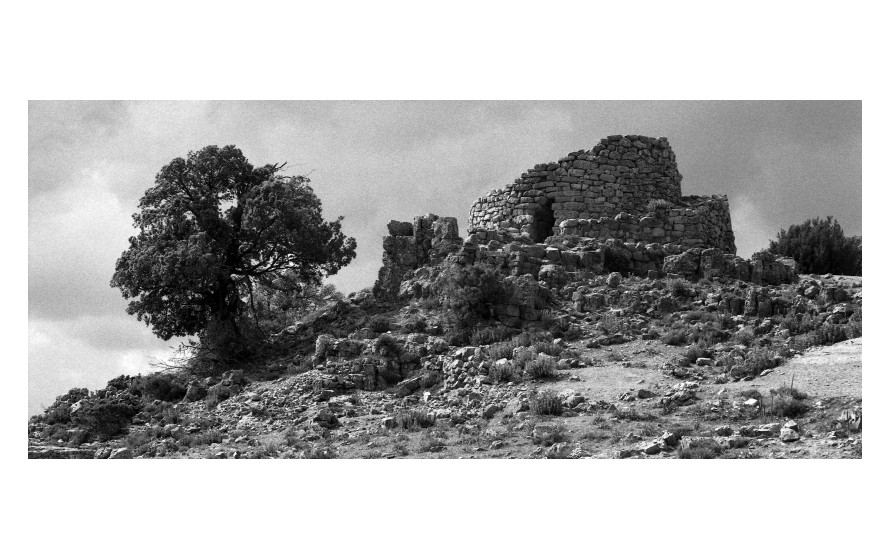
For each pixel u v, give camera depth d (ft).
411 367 121.49
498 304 129.49
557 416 100.01
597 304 133.39
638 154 165.27
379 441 98.12
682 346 121.60
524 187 162.71
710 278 140.46
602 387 106.42
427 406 109.91
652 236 156.76
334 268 141.28
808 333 119.44
